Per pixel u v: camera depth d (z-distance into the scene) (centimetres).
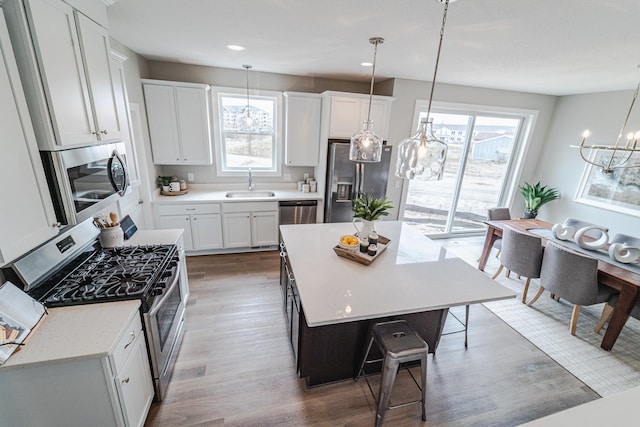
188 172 416
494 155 499
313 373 202
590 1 154
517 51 247
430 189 495
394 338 175
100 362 126
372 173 405
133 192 301
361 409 191
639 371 230
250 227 403
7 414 126
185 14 201
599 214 418
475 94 434
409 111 419
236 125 422
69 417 133
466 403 199
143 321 163
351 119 399
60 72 142
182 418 178
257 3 180
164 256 203
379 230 299
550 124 487
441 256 238
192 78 378
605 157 408
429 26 204
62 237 177
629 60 252
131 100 302
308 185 447
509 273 380
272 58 318
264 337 249
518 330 278
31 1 123
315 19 201
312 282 189
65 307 148
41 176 136
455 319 291
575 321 271
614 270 252
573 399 205
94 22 172
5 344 117
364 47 260
